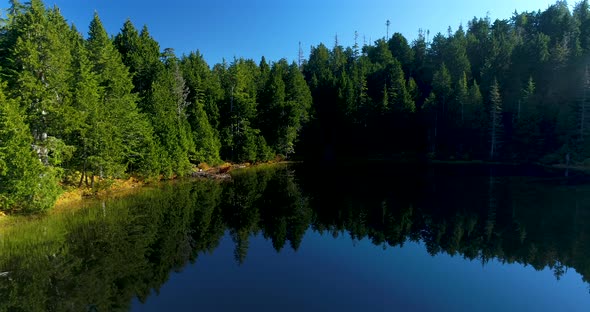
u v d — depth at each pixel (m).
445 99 73.44
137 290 13.14
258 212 26.58
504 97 70.81
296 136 71.31
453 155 69.56
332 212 26.56
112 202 28.02
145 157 37.34
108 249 17.66
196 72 64.69
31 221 21.56
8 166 21.31
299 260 16.58
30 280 13.96
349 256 17.19
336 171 52.62
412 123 74.69
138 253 17.23
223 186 37.97
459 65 82.25
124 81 38.62
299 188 37.25
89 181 32.84
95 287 13.37
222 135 59.59
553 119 60.88
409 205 28.56
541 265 15.80
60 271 14.84
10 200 21.45
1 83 22.47
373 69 89.00
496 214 24.83
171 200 29.80
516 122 65.19
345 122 75.38
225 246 18.66
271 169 55.22
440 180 42.03
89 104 28.91
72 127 27.06
